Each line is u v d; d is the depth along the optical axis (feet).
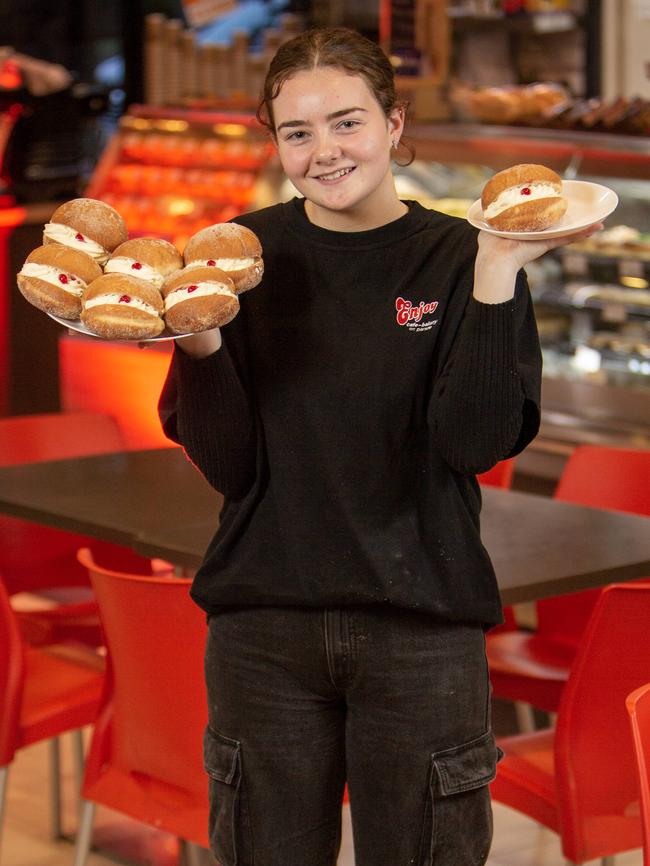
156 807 8.81
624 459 11.99
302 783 6.75
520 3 21.12
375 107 6.44
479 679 6.75
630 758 8.43
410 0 19.01
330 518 6.57
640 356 16.56
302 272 6.73
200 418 6.61
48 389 23.31
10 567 12.82
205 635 8.25
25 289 6.36
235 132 20.27
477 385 6.19
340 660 6.59
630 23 21.61
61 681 10.48
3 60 23.59
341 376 6.57
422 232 6.70
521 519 10.31
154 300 6.25
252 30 26.17
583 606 11.55
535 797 8.64
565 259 17.01
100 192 21.22
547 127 17.61
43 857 11.57
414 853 6.66
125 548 12.81
